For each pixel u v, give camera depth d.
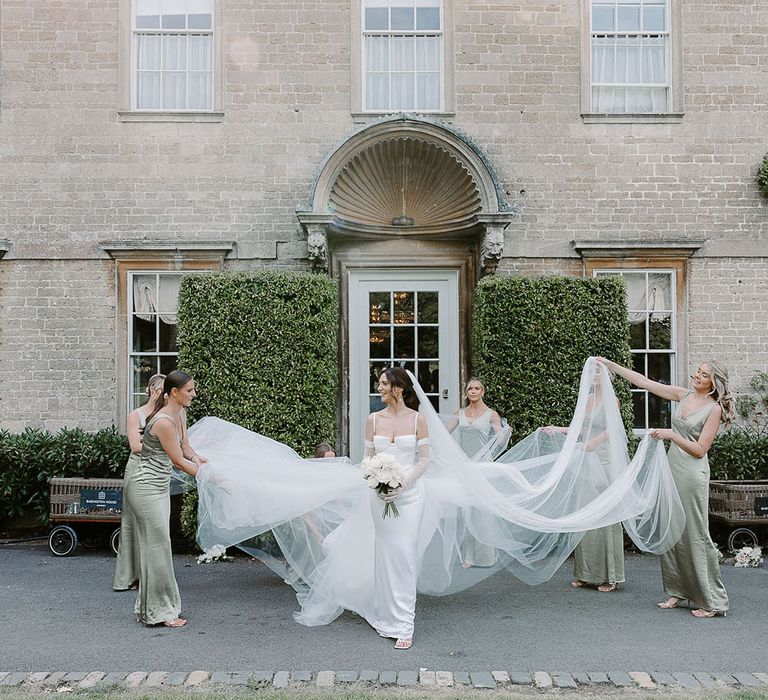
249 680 4.62
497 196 9.23
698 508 6.05
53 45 9.79
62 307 9.73
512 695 4.39
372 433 5.81
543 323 8.59
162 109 9.97
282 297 8.50
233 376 8.38
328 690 4.47
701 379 6.18
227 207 9.80
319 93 9.86
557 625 5.78
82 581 7.13
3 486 9.02
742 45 9.98
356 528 5.88
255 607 6.27
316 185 9.13
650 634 5.57
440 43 10.12
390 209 10.09
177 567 7.73
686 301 9.86
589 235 9.87
